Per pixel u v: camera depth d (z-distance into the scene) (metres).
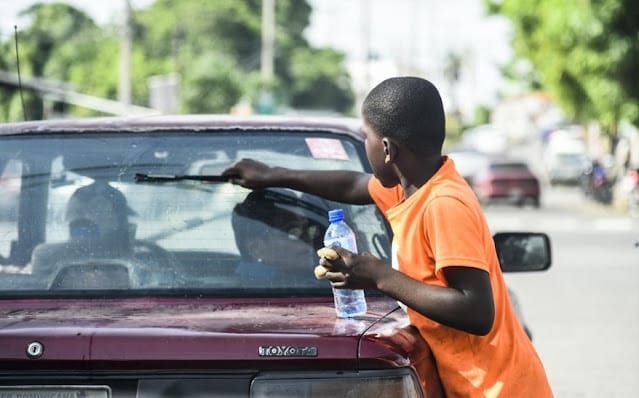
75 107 57.38
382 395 4.65
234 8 111.94
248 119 6.20
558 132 96.06
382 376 4.66
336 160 6.02
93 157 5.92
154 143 6.00
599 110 43.06
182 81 71.25
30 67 50.94
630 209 46.78
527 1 53.00
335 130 6.18
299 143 6.10
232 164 5.80
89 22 57.78
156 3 106.56
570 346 14.28
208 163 5.93
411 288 4.80
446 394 5.02
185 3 107.25
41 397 4.66
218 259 5.63
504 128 178.38
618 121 45.22
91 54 71.25
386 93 5.10
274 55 118.38
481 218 5.02
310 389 4.63
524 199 52.09
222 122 6.14
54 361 4.62
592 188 55.50
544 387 5.13
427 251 4.98
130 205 5.78
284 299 5.46
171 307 5.29
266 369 4.63
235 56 111.56
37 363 4.63
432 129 5.08
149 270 5.58
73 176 5.86
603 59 39.69
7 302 5.45
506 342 5.02
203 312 5.14
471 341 4.97
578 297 19.73
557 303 18.81
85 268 5.60
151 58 93.88
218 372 4.64
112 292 5.51
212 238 5.70
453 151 62.28
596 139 72.25
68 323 4.84
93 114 58.28
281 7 125.06
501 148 110.38
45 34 53.16
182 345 4.62
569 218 44.91
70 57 69.25
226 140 6.05
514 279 23.12
